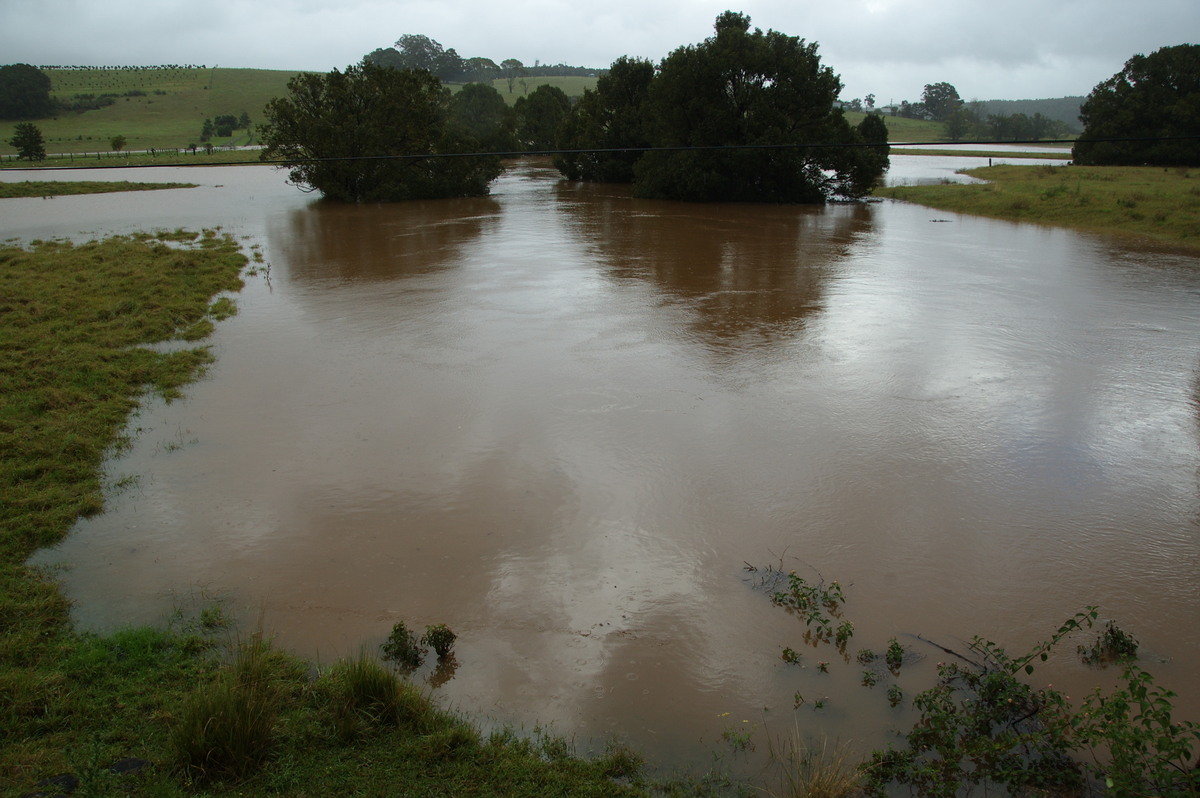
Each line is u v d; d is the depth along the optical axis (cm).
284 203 3822
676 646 611
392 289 1847
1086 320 1527
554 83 17000
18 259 2084
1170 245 2406
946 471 891
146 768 454
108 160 6481
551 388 1160
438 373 1230
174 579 692
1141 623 629
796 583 675
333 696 529
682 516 799
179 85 13112
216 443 972
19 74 10250
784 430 1005
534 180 5600
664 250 2425
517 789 459
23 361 1237
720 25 4294
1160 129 5319
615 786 466
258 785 450
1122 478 873
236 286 1862
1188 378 1191
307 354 1334
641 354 1329
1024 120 12106
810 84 3659
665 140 4016
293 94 3881
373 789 452
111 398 1105
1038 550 734
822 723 529
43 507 805
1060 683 561
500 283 1917
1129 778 427
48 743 481
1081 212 2973
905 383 1177
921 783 471
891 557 725
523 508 816
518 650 607
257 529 776
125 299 1634
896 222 3089
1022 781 469
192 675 555
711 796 463
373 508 817
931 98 15112
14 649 575
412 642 602
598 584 690
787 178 3809
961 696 550
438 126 4194
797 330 1474
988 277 1961
